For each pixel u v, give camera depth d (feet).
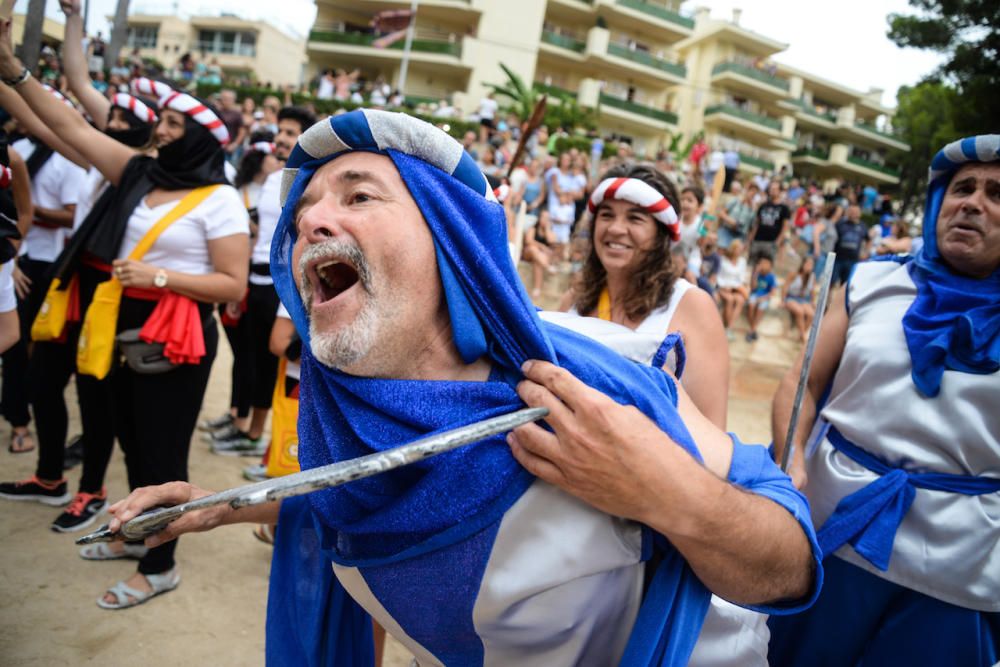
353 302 3.26
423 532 3.29
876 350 5.88
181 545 9.75
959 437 5.43
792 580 3.45
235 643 7.84
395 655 8.21
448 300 3.26
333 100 65.21
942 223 5.86
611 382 3.43
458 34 104.68
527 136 9.20
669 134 115.96
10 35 7.66
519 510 3.27
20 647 7.18
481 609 3.32
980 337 5.39
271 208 12.42
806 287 29.12
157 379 8.09
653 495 2.97
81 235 8.50
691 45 124.67
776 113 127.95
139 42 158.71
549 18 109.91
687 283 7.22
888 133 139.13
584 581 3.35
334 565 3.87
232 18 151.12
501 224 3.48
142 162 8.44
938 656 5.42
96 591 8.39
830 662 5.82
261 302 12.53
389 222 3.20
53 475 10.19
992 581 5.29
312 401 3.65
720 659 3.80
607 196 7.04
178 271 8.19
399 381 3.28
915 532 5.49
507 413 3.23
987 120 52.16
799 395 5.74
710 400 6.88
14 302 6.86
